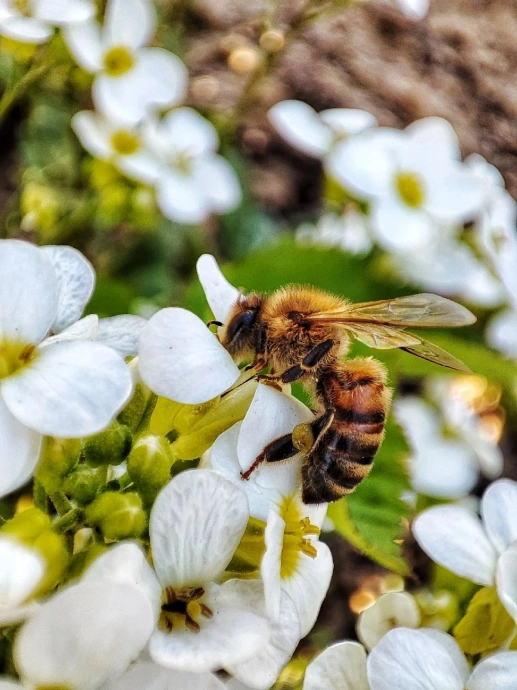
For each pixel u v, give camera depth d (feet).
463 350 0.31
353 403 0.24
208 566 0.21
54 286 0.21
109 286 0.37
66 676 0.19
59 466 0.22
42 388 0.20
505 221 0.39
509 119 0.51
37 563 0.20
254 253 0.32
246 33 0.54
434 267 0.36
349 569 0.40
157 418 0.23
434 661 0.22
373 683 0.22
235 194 0.41
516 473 0.46
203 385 0.21
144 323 0.24
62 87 0.40
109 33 0.36
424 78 0.53
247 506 0.21
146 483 0.22
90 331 0.22
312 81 0.53
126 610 0.19
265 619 0.20
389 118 0.52
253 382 0.23
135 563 0.20
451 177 0.37
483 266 0.37
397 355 0.30
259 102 0.53
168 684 0.20
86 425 0.20
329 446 0.24
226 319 0.24
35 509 0.21
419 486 0.38
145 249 0.46
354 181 0.35
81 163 0.43
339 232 0.39
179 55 0.50
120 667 0.19
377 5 0.53
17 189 0.46
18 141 0.49
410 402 0.42
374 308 0.25
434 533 0.24
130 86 0.37
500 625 0.23
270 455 0.22
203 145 0.41
